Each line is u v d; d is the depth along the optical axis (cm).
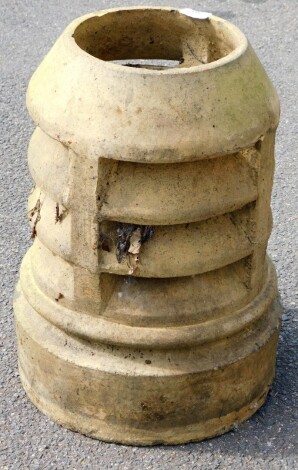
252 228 140
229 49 146
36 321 147
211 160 135
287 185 206
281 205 200
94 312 140
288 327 168
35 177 140
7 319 169
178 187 133
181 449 147
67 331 142
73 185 133
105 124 130
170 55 155
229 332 142
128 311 139
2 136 220
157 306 139
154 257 136
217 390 144
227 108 132
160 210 133
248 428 150
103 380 142
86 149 130
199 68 132
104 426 146
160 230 136
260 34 265
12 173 208
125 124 130
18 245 186
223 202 135
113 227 136
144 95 130
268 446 148
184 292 140
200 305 141
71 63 134
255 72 137
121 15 148
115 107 130
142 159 130
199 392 143
